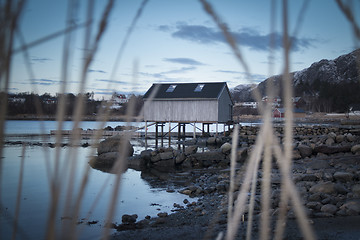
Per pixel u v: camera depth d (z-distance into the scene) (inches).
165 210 276.2
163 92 1405.0
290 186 17.1
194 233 191.5
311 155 558.6
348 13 12.8
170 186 402.0
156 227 219.1
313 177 329.7
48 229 15.2
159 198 327.6
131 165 631.8
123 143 17.9
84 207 265.3
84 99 15.5
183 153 649.6
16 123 3090.6
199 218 237.3
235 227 19.6
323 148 560.4
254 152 18.8
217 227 191.0
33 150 869.2
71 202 16.2
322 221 188.9
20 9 14.0
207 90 1363.2
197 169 580.7
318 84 5113.2
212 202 295.0
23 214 232.4
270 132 17.4
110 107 17.3
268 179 18.2
